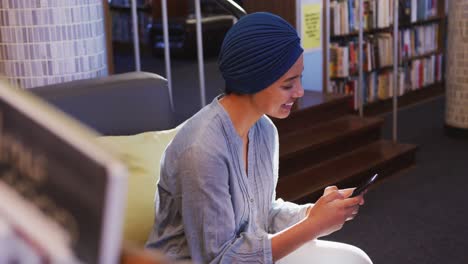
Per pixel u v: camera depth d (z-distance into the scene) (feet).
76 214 1.69
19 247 1.69
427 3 23.54
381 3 21.63
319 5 18.29
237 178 5.56
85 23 9.90
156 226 5.79
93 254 1.65
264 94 5.51
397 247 12.10
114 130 7.69
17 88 1.99
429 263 11.48
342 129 15.87
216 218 5.32
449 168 16.34
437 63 24.34
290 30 5.47
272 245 5.41
